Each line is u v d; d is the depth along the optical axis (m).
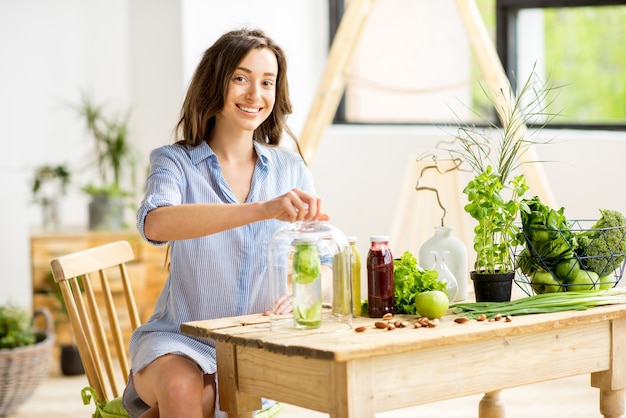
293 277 2.38
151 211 2.61
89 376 2.91
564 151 5.00
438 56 5.68
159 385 2.56
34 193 5.80
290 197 2.43
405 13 5.76
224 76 2.80
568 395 4.48
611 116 5.09
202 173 2.87
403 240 4.06
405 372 2.23
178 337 2.76
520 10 5.33
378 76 5.88
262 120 2.88
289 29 5.79
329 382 2.19
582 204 4.95
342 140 5.76
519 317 2.47
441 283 2.60
